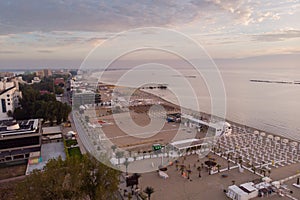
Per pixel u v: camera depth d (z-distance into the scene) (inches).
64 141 2132.1
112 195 1173.7
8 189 1370.6
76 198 1015.0
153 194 1323.8
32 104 3112.7
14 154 1839.3
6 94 3090.6
